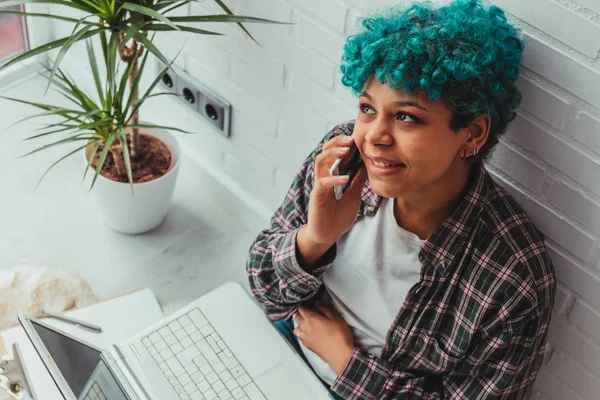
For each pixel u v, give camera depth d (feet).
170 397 4.52
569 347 4.83
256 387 4.64
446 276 4.17
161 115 7.23
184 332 4.81
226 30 5.90
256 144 6.39
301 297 4.66
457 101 3.42
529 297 4.01
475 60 3.37
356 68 3.54
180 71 6.61
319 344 4.71
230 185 6.95
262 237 4.89
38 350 4.08
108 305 5.55
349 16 4.90
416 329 4.38
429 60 3.32
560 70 3.94
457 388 4.41
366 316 4.61
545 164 4.29
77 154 7.47
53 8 7.65
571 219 4.33
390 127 3.54
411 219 4.17
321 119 5.61
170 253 6.76
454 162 3.86
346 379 4.59
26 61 7.98
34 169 7.23
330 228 4.21
